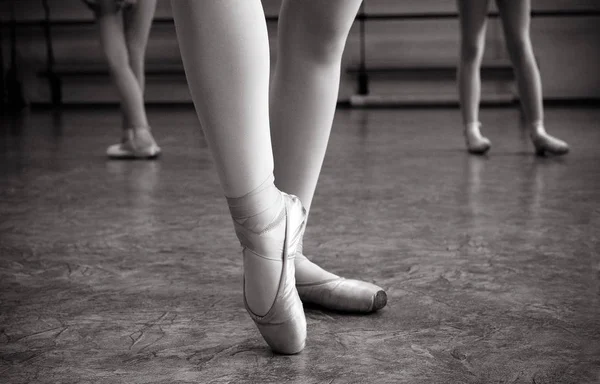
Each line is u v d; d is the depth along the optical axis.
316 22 0.92
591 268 1.29
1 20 7.14
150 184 2.38
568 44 6.75
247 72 0.76
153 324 1.02
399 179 2.41
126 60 3.02
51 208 1.97
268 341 0.89
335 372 0.83
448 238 1.56
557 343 0.92
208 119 0.78
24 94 7.07
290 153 0.99
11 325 1.02
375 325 1.00
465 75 3.06
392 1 6.92
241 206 0.83
